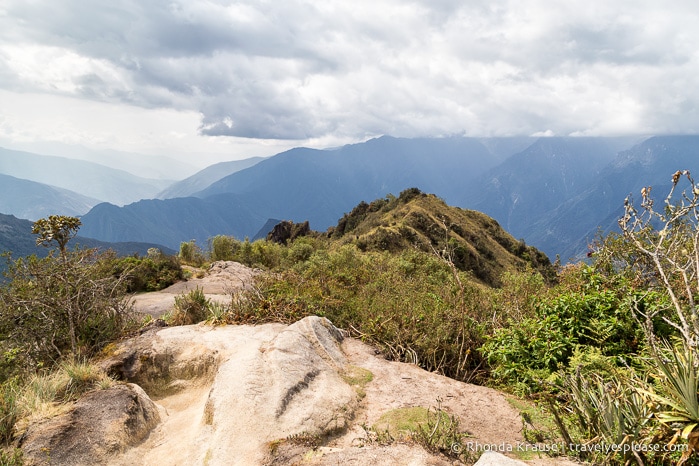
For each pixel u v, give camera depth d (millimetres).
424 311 7562
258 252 28141
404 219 63719
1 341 6441
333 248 36062
